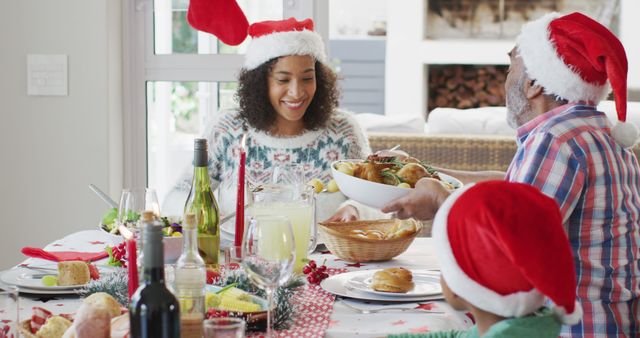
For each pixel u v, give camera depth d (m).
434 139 4.01
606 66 1.68
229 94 3.36
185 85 3.33
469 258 1.16
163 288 1.11
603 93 1.78
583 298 1.68
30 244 3.19
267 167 2.68
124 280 1.61
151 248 1.10
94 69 3.10
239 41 2.67
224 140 2.70
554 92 1.75
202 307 1.33
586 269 1.68
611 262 1.68
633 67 8.09
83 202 3.16
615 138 1.74
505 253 1.13
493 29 8.27
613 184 1.69
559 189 1.65
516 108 1.83
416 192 1.87
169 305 1.10
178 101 3.34
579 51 1.71
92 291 1.60
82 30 3.09
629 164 1.76
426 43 8.31
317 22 3.29
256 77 2.65
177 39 3.31
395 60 8.37
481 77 8.44
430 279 1.80
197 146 1.87
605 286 1.68
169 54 3.29
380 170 2.00
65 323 1.34
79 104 3.12
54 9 3.08
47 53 3.10
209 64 3.30
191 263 1.33
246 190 2.10
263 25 2.67
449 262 1.18
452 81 8.46
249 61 2.66
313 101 2.69
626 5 8.05
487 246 1.14
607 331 1.67
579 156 1.66
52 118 3.13
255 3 3.30
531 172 1.66
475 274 1.16
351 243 1.98
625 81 1.70
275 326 1.46
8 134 3.14
